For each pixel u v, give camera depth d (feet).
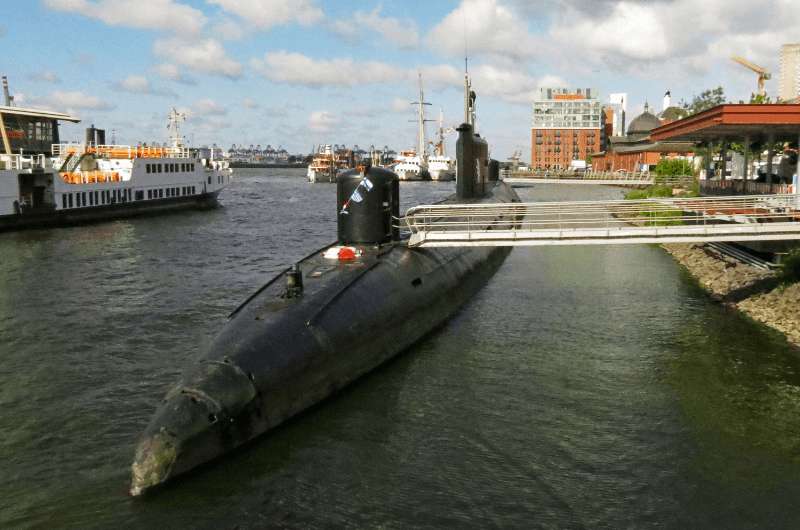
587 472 36.99
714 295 79.46
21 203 151.94
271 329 43.75
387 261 62.75
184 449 34.68
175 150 224.33
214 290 85.25
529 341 60.70
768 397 47.55
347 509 33.09
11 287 86.69
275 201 271.08
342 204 68.28
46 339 62.54
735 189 111.24
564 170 590.14
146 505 33.19
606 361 55.21
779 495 34.71
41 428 42.65
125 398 47.62
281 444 39.24
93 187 172.96
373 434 41.04
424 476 36.35
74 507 33.22
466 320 67.97
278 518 32.24
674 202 72.64
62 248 124.26
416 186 426.92
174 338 62.80
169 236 145.69
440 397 47.16
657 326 65.67
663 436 41.47
